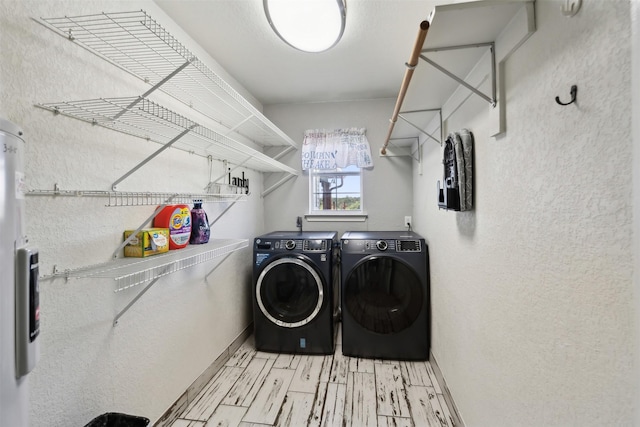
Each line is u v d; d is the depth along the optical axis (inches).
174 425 62.1
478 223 49.2
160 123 47.1
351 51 80.4
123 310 49.9
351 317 90.6
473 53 42.1
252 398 71.3
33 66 35.9
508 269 38.7
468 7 31.8
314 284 91.4
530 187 33.0
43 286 37.1
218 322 84.6
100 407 45.4
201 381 74.6
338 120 119.6
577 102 25.1
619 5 20.6
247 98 107.4
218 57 82.7
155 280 54.7
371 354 89.9
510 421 38.4
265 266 93.4
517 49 35.1
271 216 124.6
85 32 42.4
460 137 53.0
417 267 87.7
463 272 57.6
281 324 92.9
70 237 40.7
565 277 27.2
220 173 86.4
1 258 22.2
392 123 69.9
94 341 44.6
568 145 26.4
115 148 48.6
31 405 35.9
